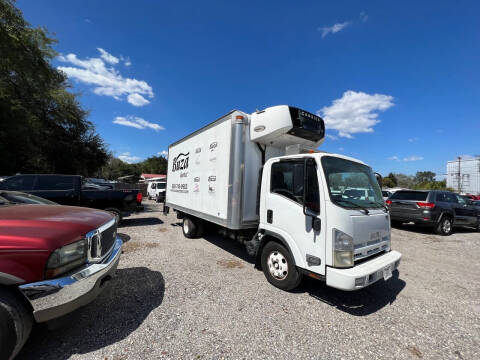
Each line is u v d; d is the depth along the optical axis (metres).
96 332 2.38
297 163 3.28
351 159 3.65
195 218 6.34
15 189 6.04
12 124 11.87
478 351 2.31
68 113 17.91
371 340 2.43
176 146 7.19
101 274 2.27
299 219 3.16
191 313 2.79
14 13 10.55
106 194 7.25
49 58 13.00
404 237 7.65
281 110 3.86
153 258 4.72
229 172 4.19
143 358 2.05
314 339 2.41
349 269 2.75
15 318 1.81
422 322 2.80
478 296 3.53
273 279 3.57
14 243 1.85
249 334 2.44
